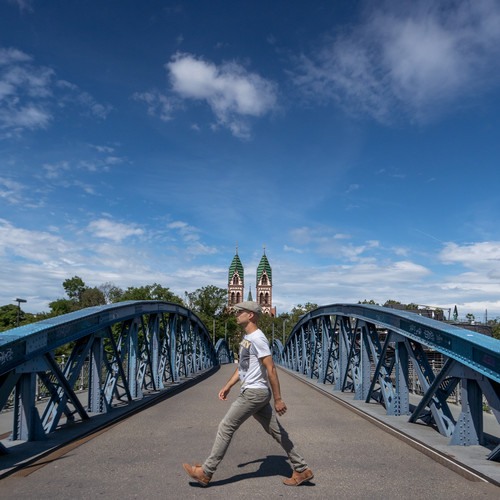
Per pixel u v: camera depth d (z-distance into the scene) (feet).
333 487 14.10
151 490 13.85
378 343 33.55
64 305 226.79
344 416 28.96
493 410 17.13
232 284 565.94
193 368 80.33
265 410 14.39
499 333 143.64
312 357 62.44
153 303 45.52
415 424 24.08
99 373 29.01
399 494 13.44
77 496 13.34
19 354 19.29
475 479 14.87
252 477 15.16
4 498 13.21
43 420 21.90
